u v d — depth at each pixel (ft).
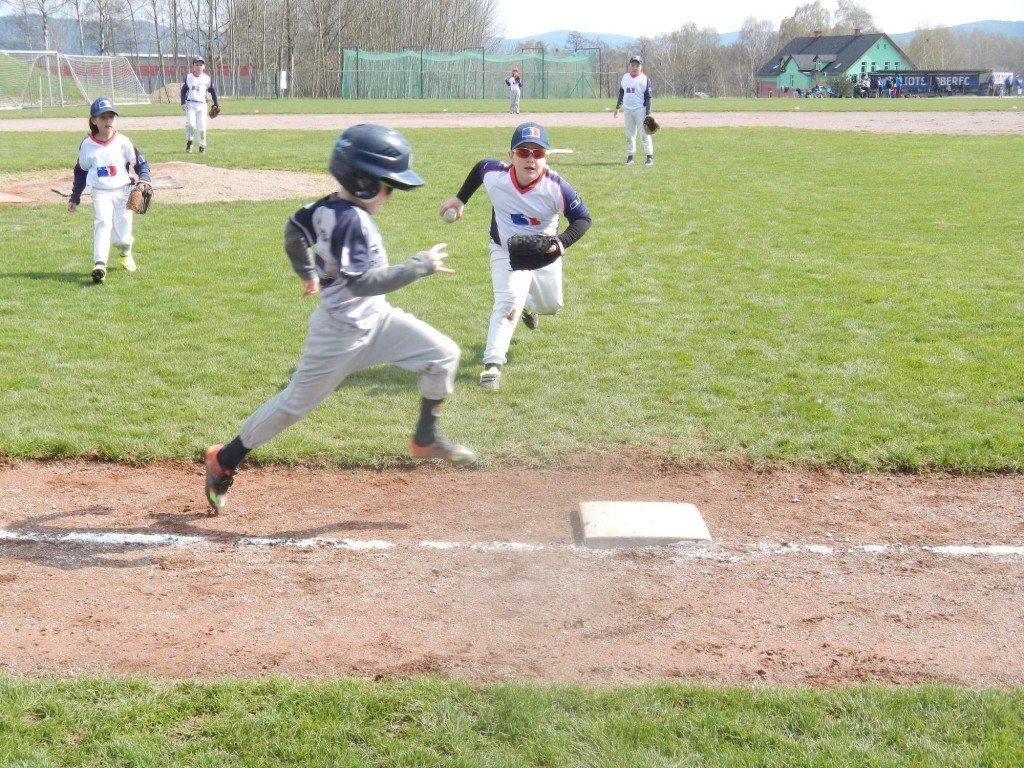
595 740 10.56
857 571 14.99
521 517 16.71
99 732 10.59
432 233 39.52
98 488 17.61
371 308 14.47
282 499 17.29
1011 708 11.17
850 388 22.29
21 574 14.52
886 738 10.62
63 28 278.67
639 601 14.02
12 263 33.40
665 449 19.27
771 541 15.96
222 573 14.67
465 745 10.48
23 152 66.28
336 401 21.54
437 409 15.57
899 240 38.06
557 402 21.54
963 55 404.77
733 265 34.09
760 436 19.81
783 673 12.23
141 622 13.26
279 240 37.83
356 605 13.79
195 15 248.52
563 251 20.76
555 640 12.95
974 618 13.66
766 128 93.20
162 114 126.31
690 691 11.47
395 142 13.39
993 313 27.81
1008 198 47.88
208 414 20.52
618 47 350.02
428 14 273.54
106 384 22.16
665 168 60.08
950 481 18.30
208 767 10.10
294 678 11.90
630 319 27.63
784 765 10.16
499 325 21.85
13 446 18.80
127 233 31.63
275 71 244.63
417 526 16.33
